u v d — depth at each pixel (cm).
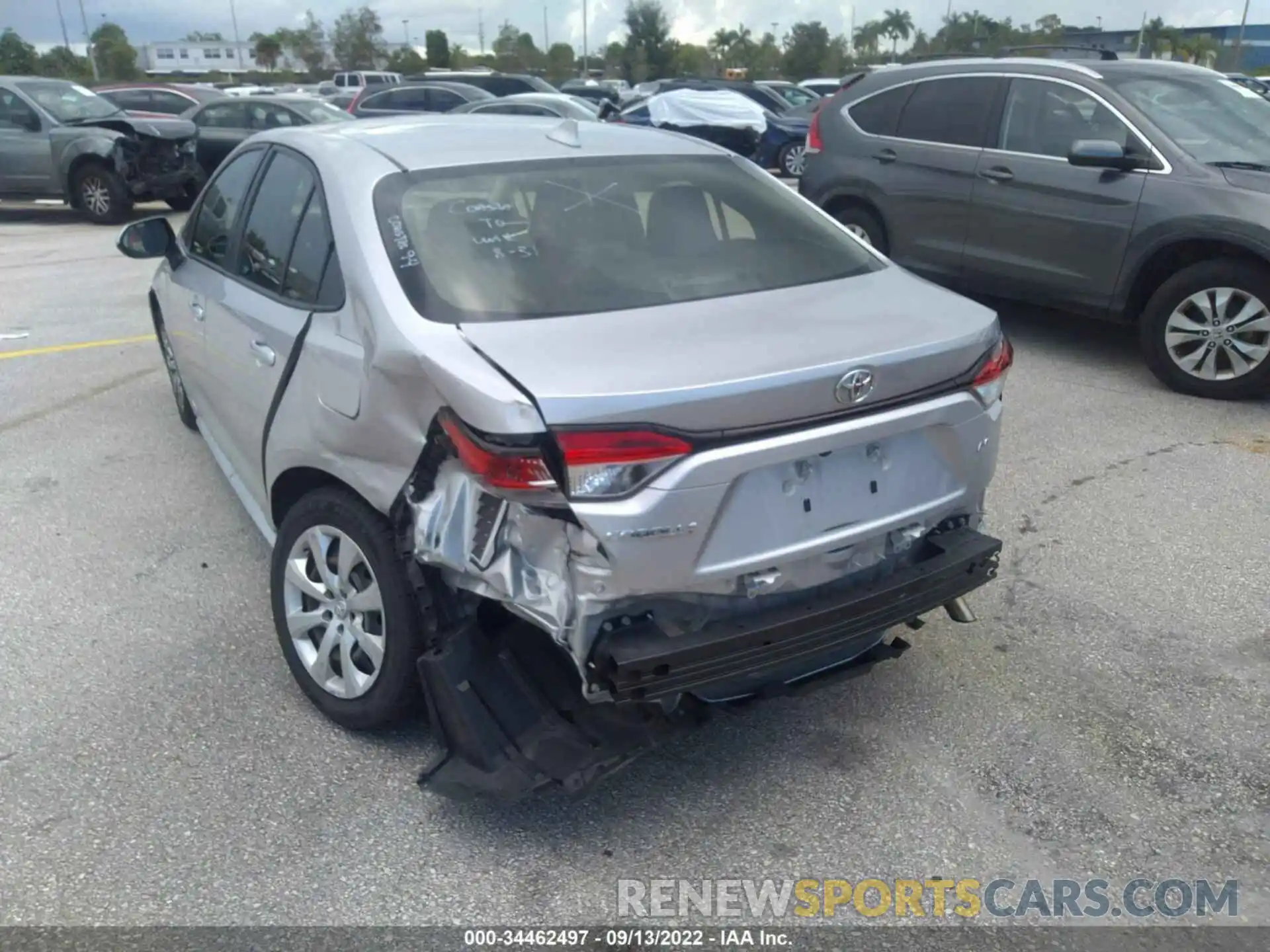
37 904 273
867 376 280
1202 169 632
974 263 750
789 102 2609
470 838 297
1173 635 394
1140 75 704
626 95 3150
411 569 291
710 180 383
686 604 275
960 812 307
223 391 416
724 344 282
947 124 761
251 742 337
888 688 365
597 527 255
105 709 354
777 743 338
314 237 349
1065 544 463
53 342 799
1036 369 705
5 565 453
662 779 322
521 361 268
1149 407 630
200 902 275
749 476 270
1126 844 296
